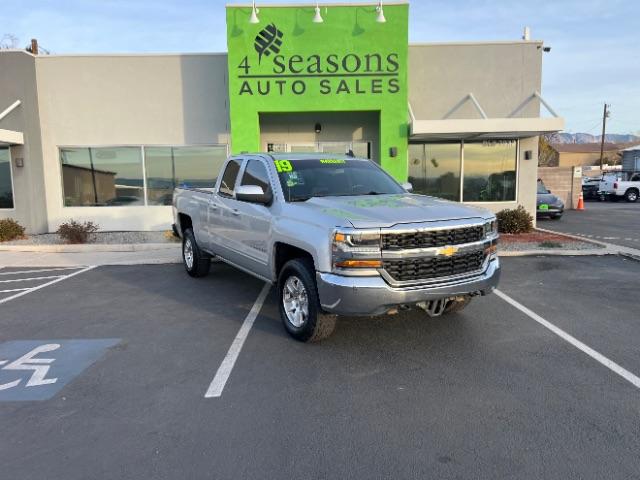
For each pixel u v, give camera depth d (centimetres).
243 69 1248
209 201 718
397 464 300
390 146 1282
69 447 321
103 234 1354
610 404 373
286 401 383
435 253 446
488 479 285
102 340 524
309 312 479
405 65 1255
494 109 1372
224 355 479
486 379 419
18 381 423
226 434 336
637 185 3259
